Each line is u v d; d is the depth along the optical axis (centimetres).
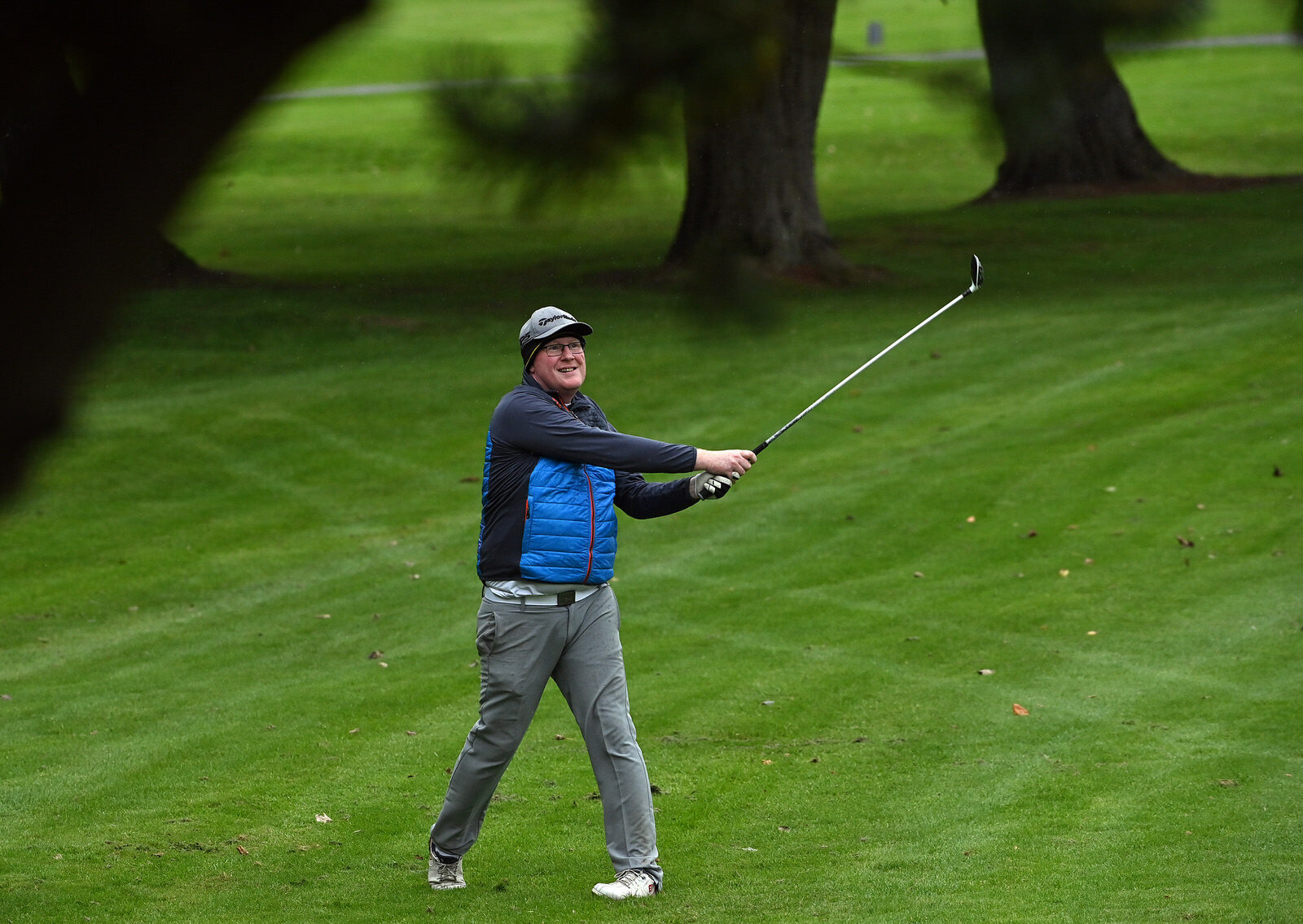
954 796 2227
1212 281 6862
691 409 5325
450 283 7344
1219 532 3709
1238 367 5359
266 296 7162
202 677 3042
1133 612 3186
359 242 8812
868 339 6097
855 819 2147
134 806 2269
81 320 461
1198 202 8875
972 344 5994
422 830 2153
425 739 2600
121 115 436
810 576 3634
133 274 464
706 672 2941
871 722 2603
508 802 2277
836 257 7056
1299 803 2116
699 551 3894
